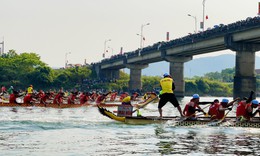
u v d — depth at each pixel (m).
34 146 20.11
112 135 24.80
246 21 89.81
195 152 19.30
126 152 18.94
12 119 32.53
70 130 26.70
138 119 30.94
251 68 98.00
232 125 30.64
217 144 21.88
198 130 28.34
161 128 28.98
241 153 19.25
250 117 30.97
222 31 99.00
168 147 20.56
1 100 67.12
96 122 31.48
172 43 130.00
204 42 109.38
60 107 53.91
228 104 31.08
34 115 38.50
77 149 19.53
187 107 31.06
